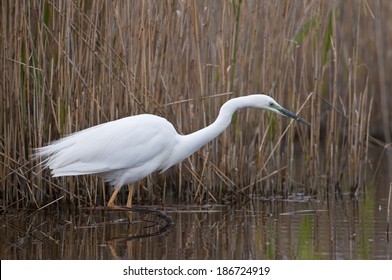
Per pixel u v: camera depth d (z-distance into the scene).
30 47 12.47
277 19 13.80
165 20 13.19
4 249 10.01
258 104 11.80
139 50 12.87
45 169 12.82
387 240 10.39
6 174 12.58
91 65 12.45
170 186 14.46
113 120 12.81
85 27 12.59
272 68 13.85
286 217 12.27
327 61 14.95
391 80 20.42
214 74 13.65
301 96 15.25
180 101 13.09
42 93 12.27
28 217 12.24
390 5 20.14
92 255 9.66
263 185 14.34
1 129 12.60
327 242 10.33
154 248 10.09
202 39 13.46
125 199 13.66
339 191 14.73
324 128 20.56
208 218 12.24
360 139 14.55
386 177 16.41
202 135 11.84
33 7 12.38
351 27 19.55
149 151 11.43
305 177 14.62
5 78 12.35
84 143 11.27
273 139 14.47
